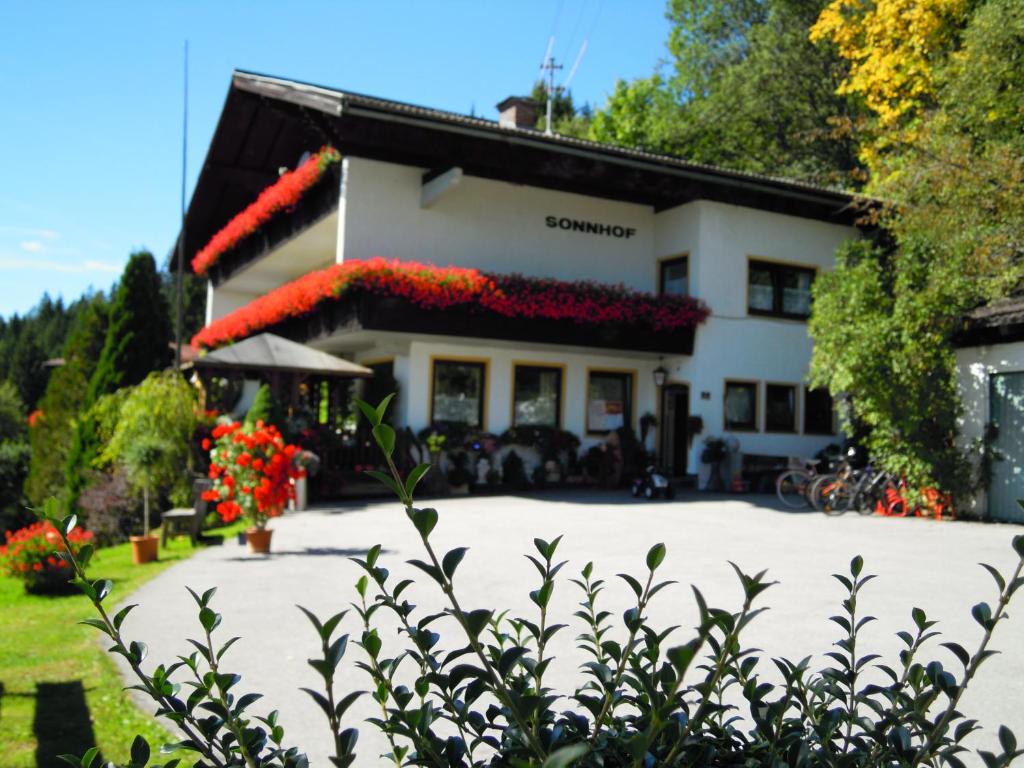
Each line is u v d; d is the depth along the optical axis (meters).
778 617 6.48
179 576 8.55
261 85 18.59
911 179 13.62
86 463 19.22
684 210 20.30
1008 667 5.14
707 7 35.94
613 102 40.50
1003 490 13.06
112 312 23.89
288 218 21.00
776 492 19.11
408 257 18.08
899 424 13.97
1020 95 13.52
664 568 8.76
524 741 1.58
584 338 18.47
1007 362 12.95
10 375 51.88
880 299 14.41
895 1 17.48
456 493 17.78
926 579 8.12
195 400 15.09
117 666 5.47
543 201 19.77
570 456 19.66
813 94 31.44
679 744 1.48
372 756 3.86
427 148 17.44
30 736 4.19
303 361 16.64
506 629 5.96
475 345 18.67
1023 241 12.53
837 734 1.89
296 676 5.08
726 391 20.03
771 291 20.83
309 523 12.92
